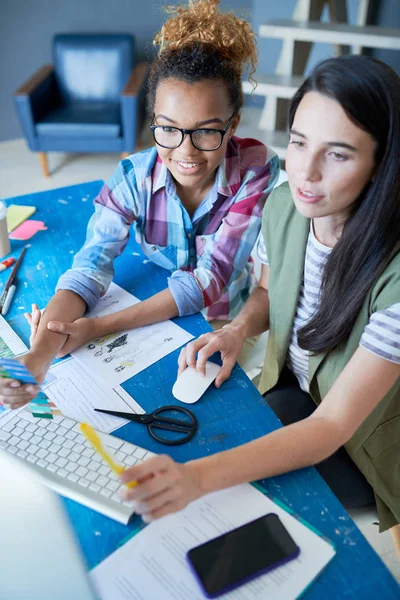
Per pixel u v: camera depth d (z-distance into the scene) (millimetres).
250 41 1165
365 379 825
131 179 1255
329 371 1026
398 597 649
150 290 1236
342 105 715
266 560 669
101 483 766
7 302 1155
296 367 1191
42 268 1277
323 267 984
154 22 3857
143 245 1339
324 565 676
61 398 921
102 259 1212
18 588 393
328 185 779
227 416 897
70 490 754
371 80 704
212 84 1057
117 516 723
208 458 753
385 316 833
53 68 3625
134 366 997
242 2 3920
